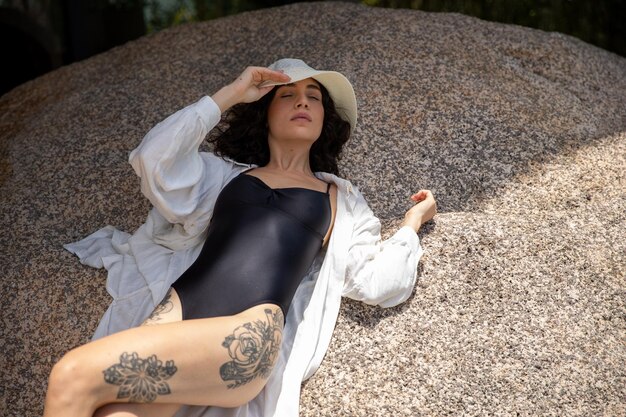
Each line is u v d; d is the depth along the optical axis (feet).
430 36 13.43
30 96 13.84
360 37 13.26
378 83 12.24
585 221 10.22
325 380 8.41
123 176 11.03
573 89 13.06
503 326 8.89
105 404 7.04
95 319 9.12
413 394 8.28
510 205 10.71
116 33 18.57
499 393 8.30
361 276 8.89
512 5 18.89
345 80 9.90
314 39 13.57
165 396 7.14
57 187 11.00
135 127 11.93
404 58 12.76
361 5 14.87
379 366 8.52
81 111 12.55
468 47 13.30
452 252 9.59
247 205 8.77
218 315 7.85
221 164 9.44
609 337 8.87
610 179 11.14
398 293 8.99
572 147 11.64
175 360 7.11
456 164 11.21
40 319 9.21
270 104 9.78
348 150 11.25
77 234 10.32
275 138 9.73
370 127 11.57
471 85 12.39
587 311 9.08
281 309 8.08
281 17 14.53
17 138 12.37
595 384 8.41
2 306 9.37
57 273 9.55
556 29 18.63
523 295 9.18
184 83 12.89
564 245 9.71
